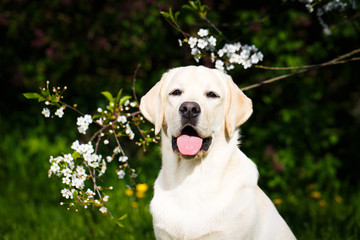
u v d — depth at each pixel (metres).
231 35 6.65
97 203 3.39
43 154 6.80
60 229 5.13
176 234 3.35
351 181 7.32
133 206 5.25
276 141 7.06
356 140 7.48
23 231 5.11
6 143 7.01
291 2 5.05
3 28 8.16
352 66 7.25
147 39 7.48
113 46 7.87
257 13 6.64
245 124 7.21
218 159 3.42
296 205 5.96
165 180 3.53
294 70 6.78
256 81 6.94
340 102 7.52
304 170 6.92
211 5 7.04
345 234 5.01
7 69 8.23
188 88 3.37
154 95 3.57
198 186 3.39
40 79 7.96
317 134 7.10
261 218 3.48
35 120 7.89
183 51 7.36
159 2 7.07
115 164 6.52
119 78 7.92
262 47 6.78
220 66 3.80
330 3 4.14
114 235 4.85
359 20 6.53
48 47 7.98
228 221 3.30
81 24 7.84
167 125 3.46
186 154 3.25
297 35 6.90
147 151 7.07
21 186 6.18
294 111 6.88
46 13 7.91
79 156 3.42
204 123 3.25
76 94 8.02
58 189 5.97
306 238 4.86
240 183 3.40
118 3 7.56
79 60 8.03
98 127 7.62
